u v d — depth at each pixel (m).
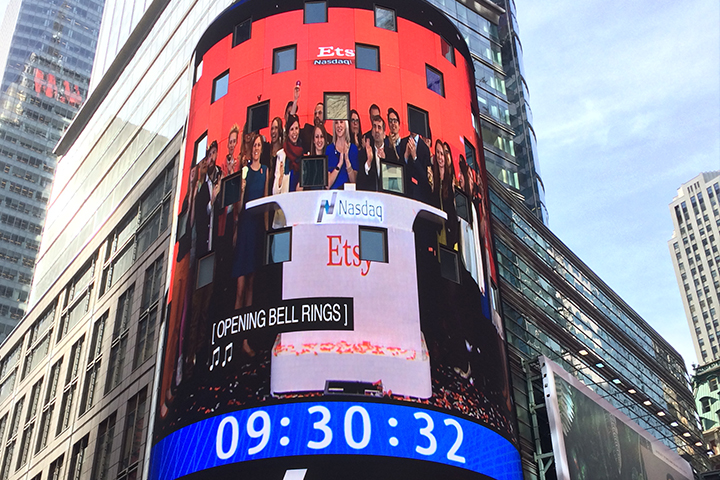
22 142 186.38
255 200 38.03
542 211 72.50
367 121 39.84
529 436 44.66
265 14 44.25
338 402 32.31
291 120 39.78
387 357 33.75
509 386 38.53
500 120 76.88
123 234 59.16
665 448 59.12
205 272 37.97
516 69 81.44
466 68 46.75
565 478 41.91
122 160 66.75
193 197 41.19
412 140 40.44
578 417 46.69
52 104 196.88
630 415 58.00
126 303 53.47
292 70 41.62
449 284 37.50
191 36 62.34
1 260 168.38
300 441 31.53
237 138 40.59
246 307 35.25
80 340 59.25
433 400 33.62
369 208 37.31
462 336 36.41
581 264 61.22
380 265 35.97
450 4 80.06
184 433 33.91
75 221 73.69
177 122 57.16
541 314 51.91
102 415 50.03
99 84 81.81
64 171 85.38
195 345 35.94
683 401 70.94
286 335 33.94
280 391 32.69
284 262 35.75
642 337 67.56
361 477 31.02
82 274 64.88
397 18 44.44
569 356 53.16
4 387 72.56
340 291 34.91
